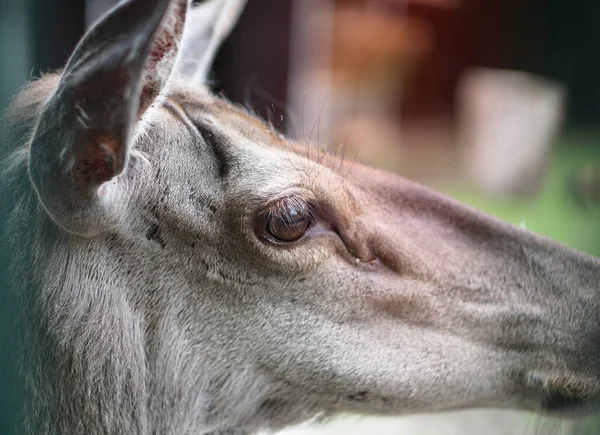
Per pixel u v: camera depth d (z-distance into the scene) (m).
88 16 5.42
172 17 2.29
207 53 3.50
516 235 3.12
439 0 10.77
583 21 8.54
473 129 10.37
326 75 10.45
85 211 2.41
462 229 3.10
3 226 2.70
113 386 2.72
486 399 3.07
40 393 2.69
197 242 2.71
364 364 2.87
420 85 11.34
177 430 2.85
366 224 2.94
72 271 2.64
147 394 2.79
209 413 2.92
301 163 2.82
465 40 10.88
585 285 3.06
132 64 2.11
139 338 2.75
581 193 7.10
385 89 11.12
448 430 5.45
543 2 9.20
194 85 3.11
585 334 3.03
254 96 6.85
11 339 2.70
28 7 4.11
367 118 10.98
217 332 2.81
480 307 2.99
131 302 2.73
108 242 2.66
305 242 2.77
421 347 2.92
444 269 2.98
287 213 2.69
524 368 3.05
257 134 2.90
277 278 2.76
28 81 3.10
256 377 2.90
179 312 2.77
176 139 2.71
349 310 2.86
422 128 11.41
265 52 6.81
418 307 2.93
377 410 2.98
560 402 3.09
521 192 9.20
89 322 2.66
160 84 2.35
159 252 2.71
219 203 2.69
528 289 3.04
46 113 2.28
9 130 2.83
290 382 2.91
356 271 2.87
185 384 2.83
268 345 2.83
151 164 2.66
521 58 9.87
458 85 11.15
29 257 2.66
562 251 3.12
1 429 2.71
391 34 10.88
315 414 3.04
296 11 7.04
